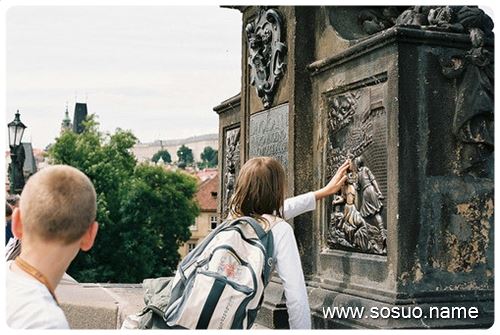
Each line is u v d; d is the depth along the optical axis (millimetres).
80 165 37656
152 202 39000
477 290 3129
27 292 1762
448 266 3096
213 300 2525
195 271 2639
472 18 3234
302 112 3943
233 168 6332
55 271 1826
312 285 3732
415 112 3080
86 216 1843
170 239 39875
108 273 35531
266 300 3816
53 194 1807
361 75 3398
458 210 3131
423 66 3107
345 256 3488
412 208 3047
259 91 4453
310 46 4000
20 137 9445
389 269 3074
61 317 1749
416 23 3229
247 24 4898
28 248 1818
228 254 2617
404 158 3047
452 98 3152
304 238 3848
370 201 3270
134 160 40438
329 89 3752
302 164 3920
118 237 36969
